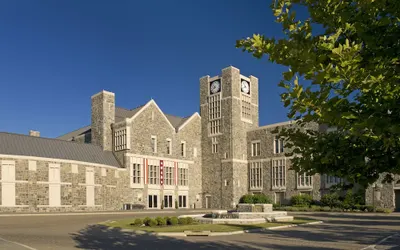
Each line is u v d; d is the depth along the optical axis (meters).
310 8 6.76
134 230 25.92
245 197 63.19
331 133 7.30
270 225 30.45
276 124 65.12
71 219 35.69
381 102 5.94
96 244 18.92
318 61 5.67
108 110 61.50
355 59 5.26
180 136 68.50
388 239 21.70
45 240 20.12
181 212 50.16
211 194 68.69
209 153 70.12
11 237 21.39
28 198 44.62
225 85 68.62
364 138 5.77
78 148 55.28
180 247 18.22
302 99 5.88
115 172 56.09
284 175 62.34
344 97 5.98
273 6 6.97
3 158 43.16
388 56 5.77
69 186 48.72
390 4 5.95
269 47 6.46
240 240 21.31
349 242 20.53
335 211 50.38
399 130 5.12
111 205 54.59
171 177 65.69
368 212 47.62
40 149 49.22
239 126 67.88
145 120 62.53
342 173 6.98
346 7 6.39
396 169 6.62
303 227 30.22
